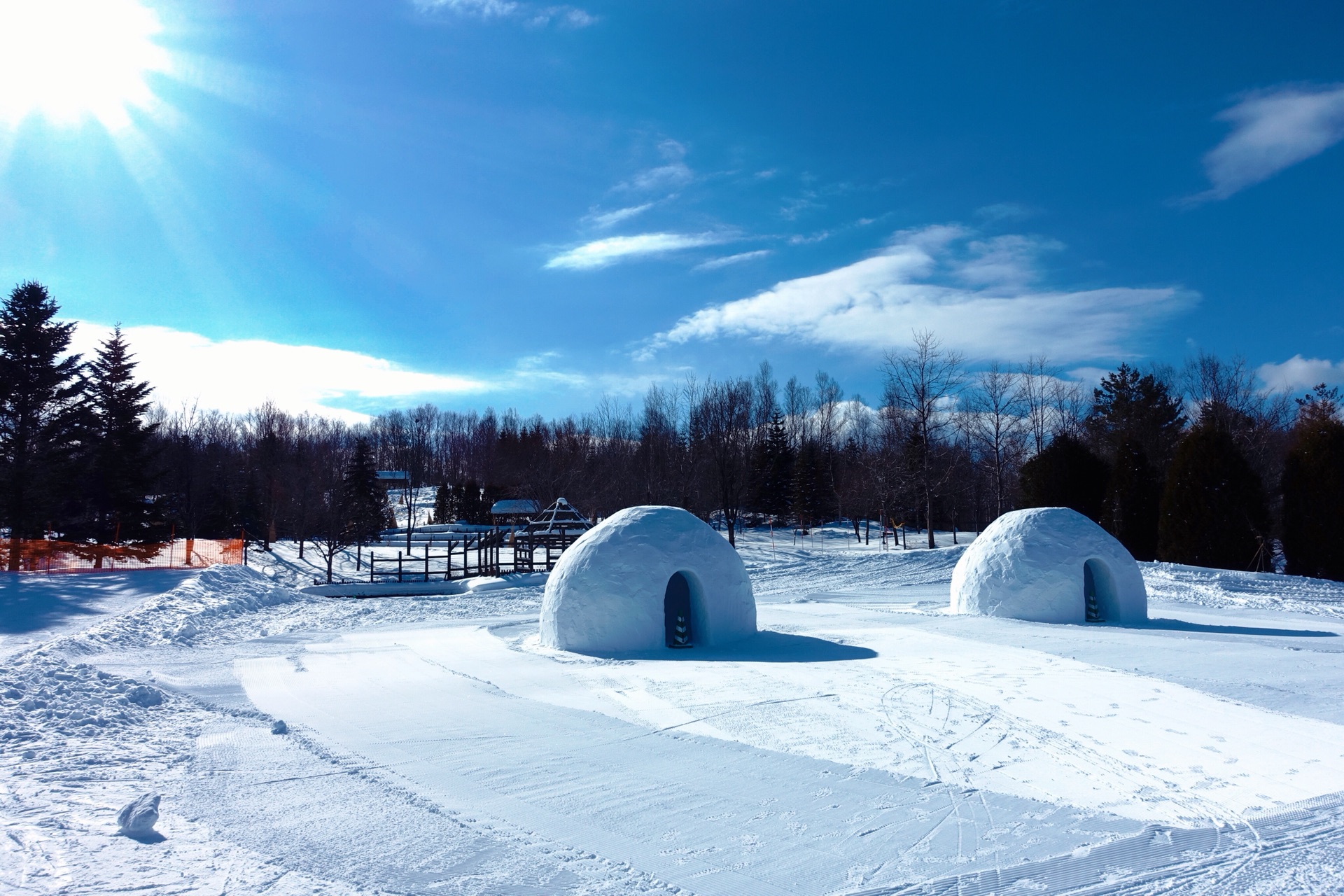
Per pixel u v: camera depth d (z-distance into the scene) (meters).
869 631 15.68
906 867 5.26
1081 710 9.23
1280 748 7.86
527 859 5.38
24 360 34.41
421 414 99.75
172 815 6.11
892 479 47.31
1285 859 5.39
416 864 5.26
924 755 7.68
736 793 6.67
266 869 5.14
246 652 14.56
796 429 68.69
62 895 4.62
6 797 6.25
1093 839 5.71
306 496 48.72
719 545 15.08
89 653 14.24
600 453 60.75
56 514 34.66
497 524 50.81
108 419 40.00
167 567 28.66
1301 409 41.16
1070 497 31.47
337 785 6.89
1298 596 22.06
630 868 5.23
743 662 12.45
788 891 4.91
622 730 8.66
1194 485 26.69
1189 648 13.30
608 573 14.23
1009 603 17.11
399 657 13.70
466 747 8.06
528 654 13.91
